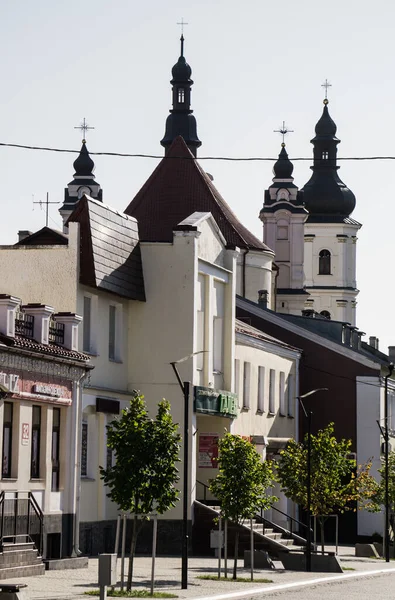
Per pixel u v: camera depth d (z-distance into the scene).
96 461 71.75
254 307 111.19
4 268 70.44
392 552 92.81
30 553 55.59
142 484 51.16
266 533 79.62
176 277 77.88
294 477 80.12
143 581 56.03
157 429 51.75
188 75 198.88
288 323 110.12
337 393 109.44
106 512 72.75
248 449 62.34
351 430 109.06
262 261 135.88
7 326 56.91
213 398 80.69
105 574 43.59
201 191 110.44
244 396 94.12
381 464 101.38
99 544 71.69
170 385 77.50
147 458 51.44
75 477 64.12
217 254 84.00
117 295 74.56
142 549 76.12
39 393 59.97
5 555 53.25
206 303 81.62
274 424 101.00
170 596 49.34
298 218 199.25
